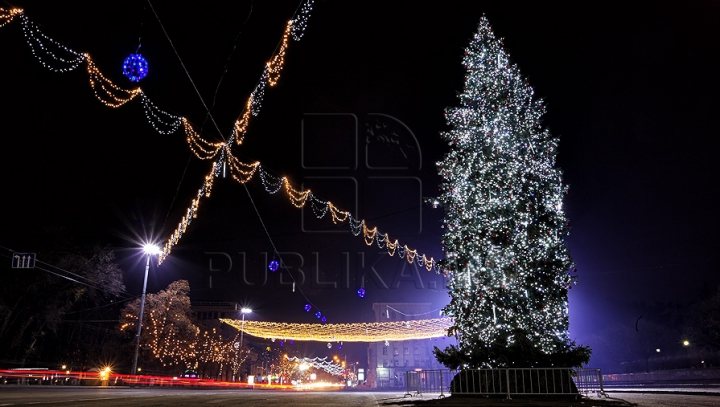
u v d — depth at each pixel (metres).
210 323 66.06
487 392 14.52
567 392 14.25
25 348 37.97
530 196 16.47
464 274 16.66
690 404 11.73
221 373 68.12
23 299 36.09
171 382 48.69
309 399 15.94
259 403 12.96
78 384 37.62
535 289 15.77
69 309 39.81
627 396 16.52
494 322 15.79
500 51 18.09
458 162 17.50
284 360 100.56
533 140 17.03
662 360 52.91
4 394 16.88
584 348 14.89
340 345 47.38
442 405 11.99
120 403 12.55
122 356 46.56
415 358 92.62
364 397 18.25
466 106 18.06
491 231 16.23
